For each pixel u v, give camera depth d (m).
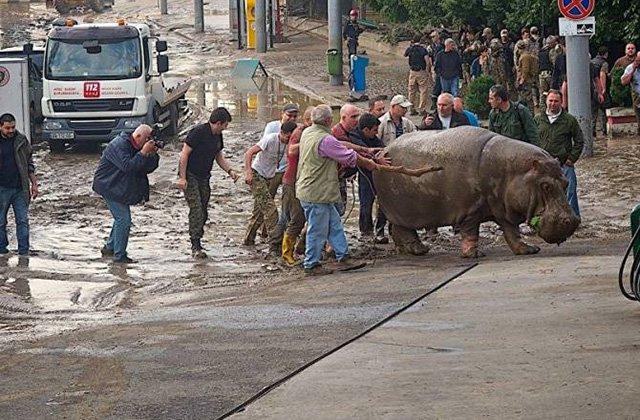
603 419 16.62
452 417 17.30
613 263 30.73
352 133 35.72
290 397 19.25
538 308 25.05
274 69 112.88
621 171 50.94
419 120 72.19
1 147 38.41
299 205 35.56
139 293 33.12
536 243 36.75
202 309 29.19
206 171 38.50
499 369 19.83
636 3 67.88
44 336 27.17
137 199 37.78
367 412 17.94
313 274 33.38
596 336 21.83
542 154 32.09
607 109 61.62
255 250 39.34
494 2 86.00
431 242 38.31
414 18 100.81
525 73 69.69
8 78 66.12
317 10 161.50
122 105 66.31
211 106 86.44
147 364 22.69
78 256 38.75
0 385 21.83
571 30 52.41
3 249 39.16
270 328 25.33
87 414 19.34
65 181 55.75
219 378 21.02
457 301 26.73
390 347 22.36
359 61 84.75
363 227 38.84
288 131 37.59
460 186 32.84
